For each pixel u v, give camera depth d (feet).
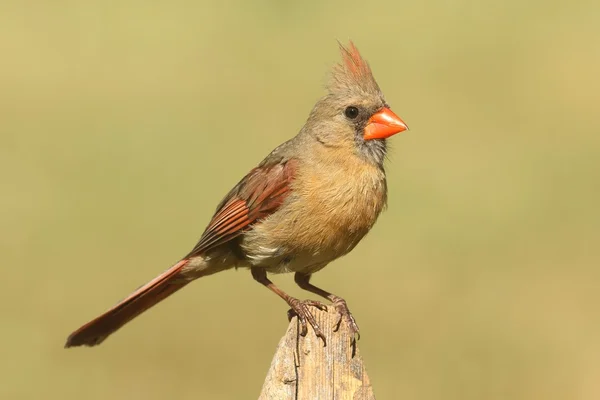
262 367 35.45
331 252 23.57
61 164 47.67
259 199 23.35
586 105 53.72
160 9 64.34
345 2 65.21
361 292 39.11
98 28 61.98
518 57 58.85
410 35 60.95
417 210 44.88
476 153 48.80
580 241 43.06
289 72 55.62
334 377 18.58
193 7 64.80
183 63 57.11
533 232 43.19
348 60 23.98
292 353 18.63
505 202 45.47
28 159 48.16
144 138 49.62
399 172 47.52
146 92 54.24
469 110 52.85
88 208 44.42
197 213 44.06
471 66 57.93
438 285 39.65
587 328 37.40
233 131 49.85
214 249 24.44
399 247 41.78
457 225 43.73
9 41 59.72
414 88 54.65
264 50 58.39
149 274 40.11
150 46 59.52
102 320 24.43
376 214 23.59
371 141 23.48
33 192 45.42
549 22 63.46
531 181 46.73
